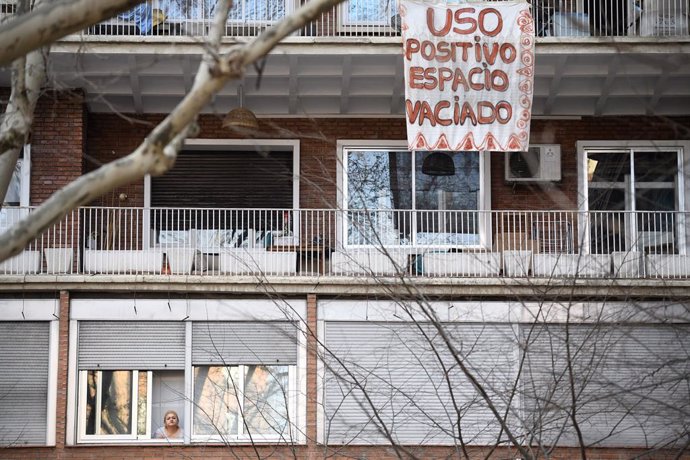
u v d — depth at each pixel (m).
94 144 30.42
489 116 28.73
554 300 22.06
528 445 18.41
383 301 28.44
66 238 28.64
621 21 30.47
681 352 27.56
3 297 28.42
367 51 28.73
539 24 30.41
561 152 30.80
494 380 24.42
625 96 30.36
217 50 11.77
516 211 28.59
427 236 30.45
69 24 10.81
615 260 28.94
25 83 15.30
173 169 31.22
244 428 28.39
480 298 28.52
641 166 30.91
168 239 31.03
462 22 28.81
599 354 22.92
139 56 28.52
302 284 28.41
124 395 28.47
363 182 30.61
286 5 29.81
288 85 29.98
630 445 27.58
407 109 28.58
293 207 30.58
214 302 28.67
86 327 28.58
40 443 28.06
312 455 27.83
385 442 27.69
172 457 28.22
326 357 27.06
